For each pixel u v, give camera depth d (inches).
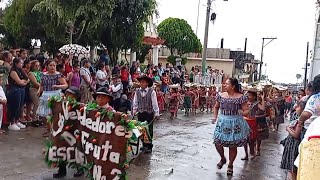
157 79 742.5
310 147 89.1
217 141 316.2
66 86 404.8
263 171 343.6
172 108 676.1
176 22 1595.7
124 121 234.5
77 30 786.2
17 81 407.2
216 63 1760.6
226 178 305.9
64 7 668.7
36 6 718.5
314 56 546.6
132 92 597.0
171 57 1492.4
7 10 1036.5
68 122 253.3
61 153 257.1
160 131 507.2
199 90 813.2
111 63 828.0
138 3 718.5
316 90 223.1
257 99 408.2
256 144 414.3
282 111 685.3
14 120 414.3
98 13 672.4
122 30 747.4
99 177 237.0
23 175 263.7
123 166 235.1
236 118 311.6
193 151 396.5
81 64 545.6
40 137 379.6
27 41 989.2
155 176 291.3
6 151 320.5
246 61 1980.8
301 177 86.8
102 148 236.5
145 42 900.0
